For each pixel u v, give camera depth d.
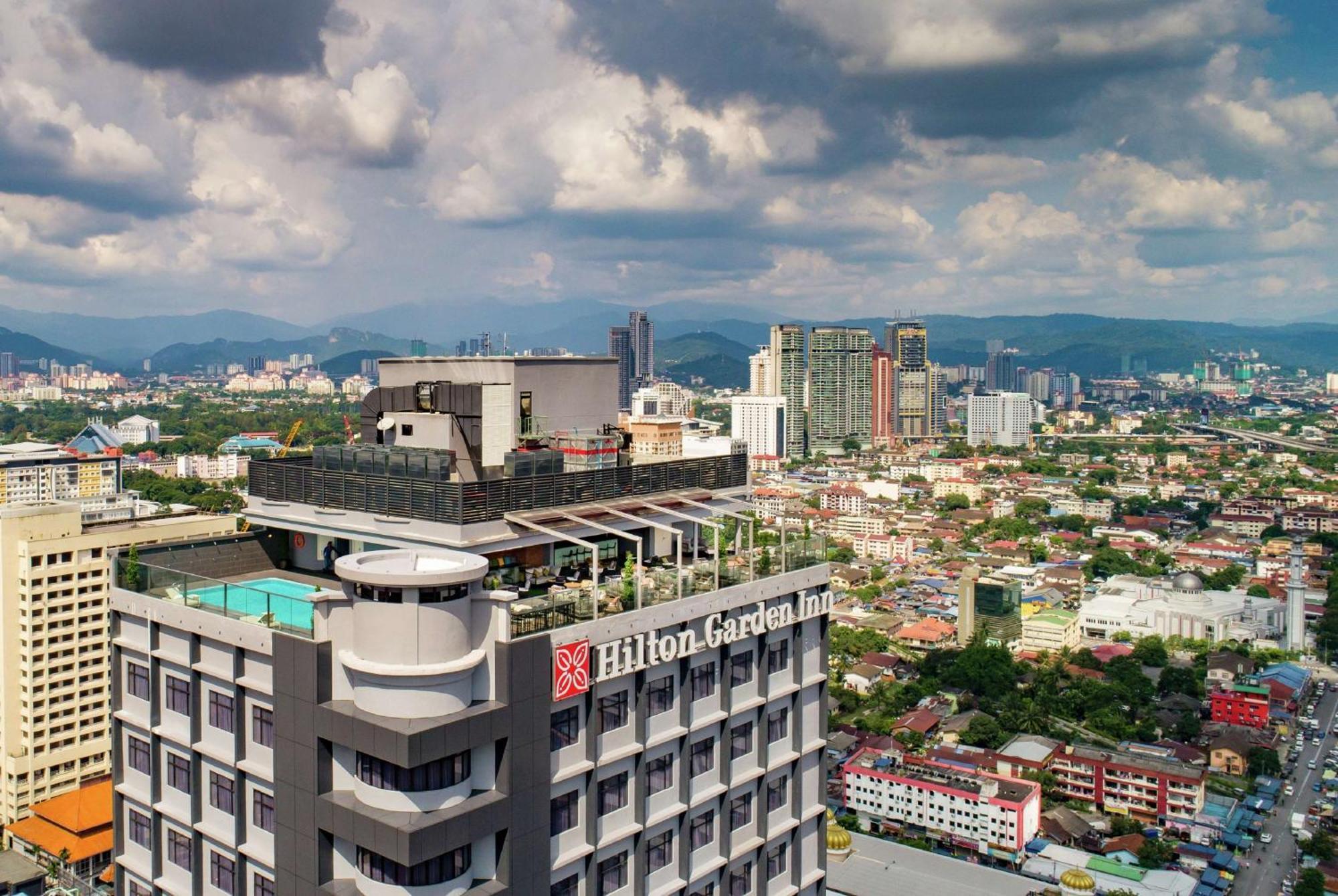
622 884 62.66
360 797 54.16
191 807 64.56
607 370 89.62
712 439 101.88
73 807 191.88
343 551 74.81
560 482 69.75
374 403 83.44
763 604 70.12
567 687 57.31
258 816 61.16
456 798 53.88
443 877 53.69
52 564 198.25
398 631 52.31
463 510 63.47
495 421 79.38
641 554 70.06
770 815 72.81
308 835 55.41
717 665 67.56
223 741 62.91
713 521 80.12
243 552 76.75
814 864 76.69
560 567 71.88
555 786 58.12
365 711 53.31
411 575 51.41
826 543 77.12
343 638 54.66
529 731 55.62
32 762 198.12
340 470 72.94
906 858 182.62
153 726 66.38
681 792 65.31
